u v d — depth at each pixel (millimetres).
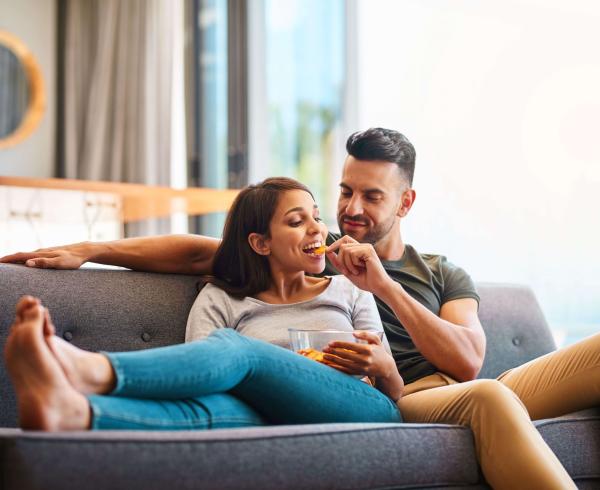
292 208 2014
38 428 1326
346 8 4848
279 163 4996
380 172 2279
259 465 1414
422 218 4504
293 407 1665
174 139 5312
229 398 1609
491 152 4309
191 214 4957
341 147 4852
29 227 3883
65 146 5684
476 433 1681
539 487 1554
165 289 2053
